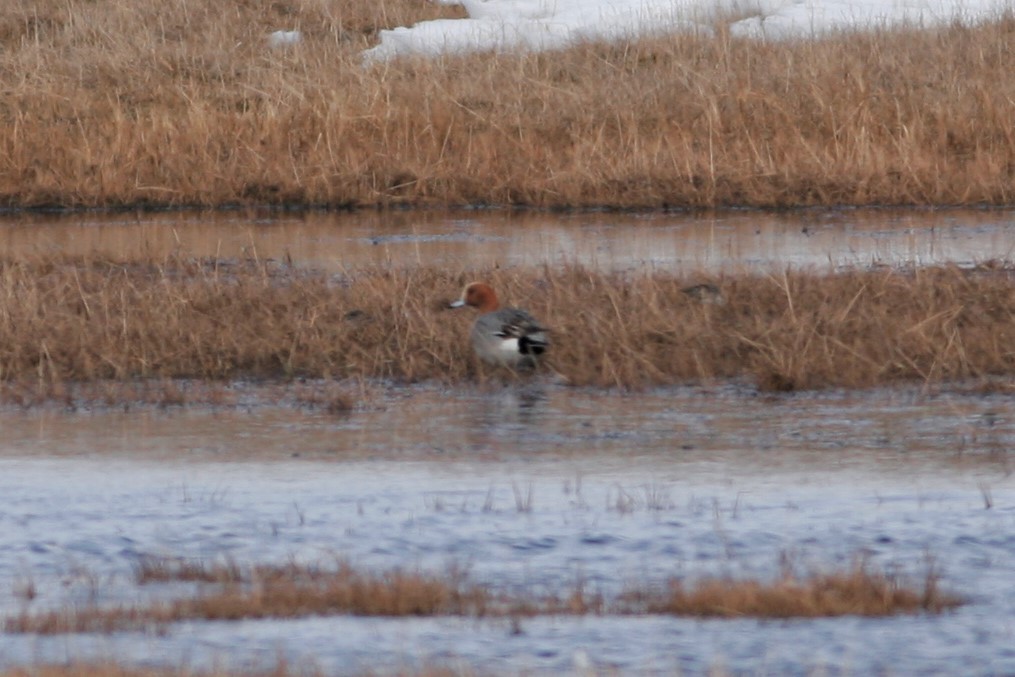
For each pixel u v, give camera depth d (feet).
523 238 176.55
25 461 94.02
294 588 69.56
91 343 119.55
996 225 179.42
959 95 219.20
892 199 197.36
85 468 92.27
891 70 231.91
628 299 130.00
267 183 207.92
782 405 105.91
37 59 244.22
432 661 60.39
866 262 153.99
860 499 83.71
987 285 132.16
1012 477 87.76
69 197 206.28
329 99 223.92
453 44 259.19
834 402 106.63
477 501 84.07
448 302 131.85
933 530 77.77
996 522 79.00
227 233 184.24
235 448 96.89
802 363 110.63
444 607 67.77
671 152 205.16
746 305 127.95
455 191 204.85
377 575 71.87
